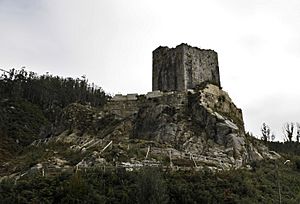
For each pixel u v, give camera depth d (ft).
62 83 381.60
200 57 181.27
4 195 90.58
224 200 95.25
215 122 146.61
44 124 277.64
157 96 170.09
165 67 184.85
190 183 100.78
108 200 89.66
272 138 234.58
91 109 188.65
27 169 124.06
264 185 113.39
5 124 251.19
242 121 169.99
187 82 172.86
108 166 111.65
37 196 90.79
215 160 130.52
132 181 99.35
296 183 125.80
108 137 158.20
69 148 148.36
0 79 341.82
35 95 331.98
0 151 207.21
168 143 141.49
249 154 145.18
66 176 100.89
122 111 178.19
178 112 155.63
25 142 235.81
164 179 101.60
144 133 155.22
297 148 214.28
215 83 176.24
